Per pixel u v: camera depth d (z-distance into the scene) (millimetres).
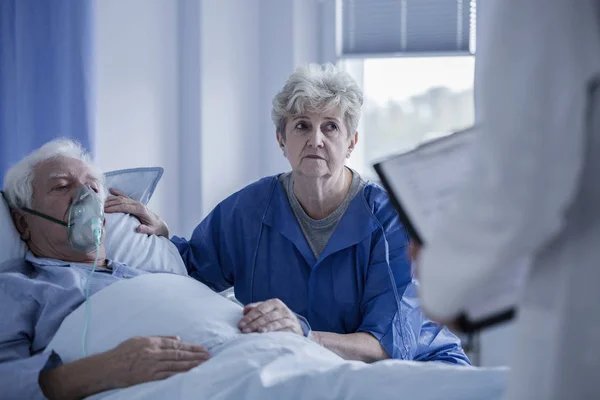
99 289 1532
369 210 1802
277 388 1208
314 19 3066
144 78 2695
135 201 1892
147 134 2719
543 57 724
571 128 718
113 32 2566
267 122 3086
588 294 753
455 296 781
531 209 722
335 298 1805
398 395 1161
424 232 933
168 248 1854
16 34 2160
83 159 1717
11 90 2172
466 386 1143
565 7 728
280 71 3027
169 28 2793
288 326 1493
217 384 1235
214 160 2879
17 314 1474
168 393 1235
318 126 1736
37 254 1638
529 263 797
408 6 2893
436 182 961
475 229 754
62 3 2166
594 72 728
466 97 2969
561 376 767
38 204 1590
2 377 1321
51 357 1351
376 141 3129
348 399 1179
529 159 719
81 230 1551
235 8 2928
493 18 773
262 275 1864
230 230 1913
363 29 2990
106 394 1311
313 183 1771
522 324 801
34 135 2178
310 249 1824
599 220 754
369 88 3111
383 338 1707
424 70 3020
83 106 2186
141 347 1306
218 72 2867
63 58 2176
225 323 1452
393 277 1771
